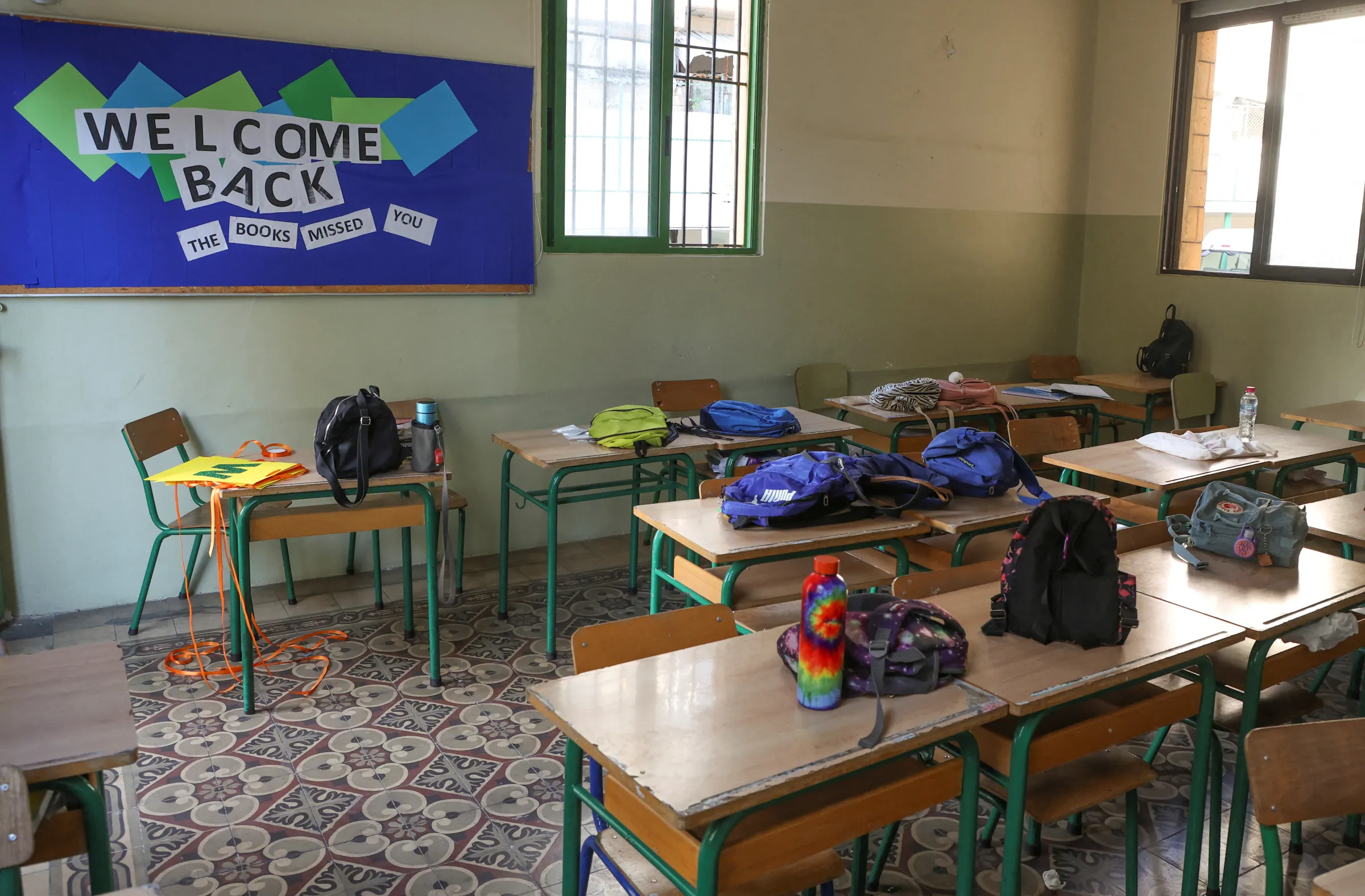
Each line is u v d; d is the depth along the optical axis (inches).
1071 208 251.6
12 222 142.9
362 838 99.8
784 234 208.8
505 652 143.6
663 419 155.0
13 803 55.0
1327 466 215.2
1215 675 86.9
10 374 146.0
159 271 152.6
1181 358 229.5
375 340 170.6
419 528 180.1
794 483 113.5
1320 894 55.4
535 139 179.2
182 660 139.4
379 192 166.6
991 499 126.7
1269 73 215.2
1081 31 243.6
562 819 102.7
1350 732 66.3
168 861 95.7
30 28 139.9
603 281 189.5
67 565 153.8
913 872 95.9
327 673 136.1
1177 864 97.7
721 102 200.4
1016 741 74.4
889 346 228.7
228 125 153.7
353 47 161.0
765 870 63.4
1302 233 214.5
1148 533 112.7
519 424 185.6
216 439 161.2
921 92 221.5
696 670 75.6
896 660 71.9
